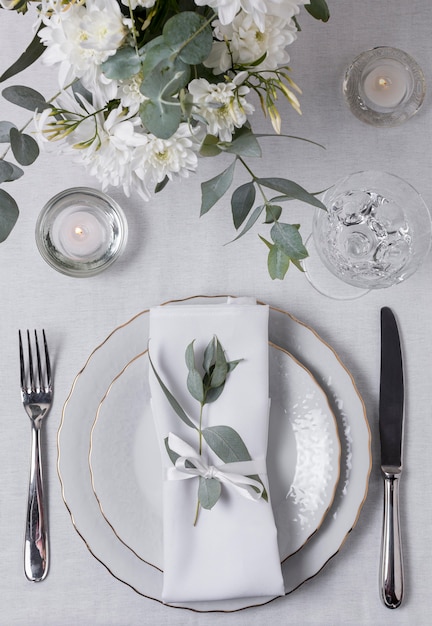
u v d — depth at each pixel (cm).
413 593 86
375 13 91
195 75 64
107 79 61
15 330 89
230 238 90
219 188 67
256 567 78
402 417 87
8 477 87
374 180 84
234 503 80
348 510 82
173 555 79
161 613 85
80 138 66
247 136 65
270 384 84
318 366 85
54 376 88
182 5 66
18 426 88
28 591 85
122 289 89
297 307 90
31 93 68
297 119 91
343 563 86
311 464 83
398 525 85
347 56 91
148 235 90
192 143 67
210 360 81
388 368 88
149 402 84
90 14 57
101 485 82
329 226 84
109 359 85
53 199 87
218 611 81
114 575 82
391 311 89
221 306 83
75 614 85
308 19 91
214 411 81
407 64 88
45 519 86
